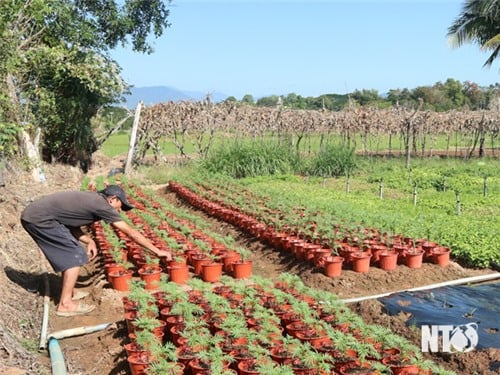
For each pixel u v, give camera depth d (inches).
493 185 803.4
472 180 850.1
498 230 493.7
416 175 908.6
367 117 1178.0
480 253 429.1
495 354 255.6
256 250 501.4
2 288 343.6
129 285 330.0
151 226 525.3
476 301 335.0
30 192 625.6
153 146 1116.5
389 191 789.2
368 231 478.3
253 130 1162.0
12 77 807.7
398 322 300.2
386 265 406.6
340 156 1003.9
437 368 236.1
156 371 228.4
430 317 302.0
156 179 953.5
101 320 337.4
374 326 267.1
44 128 947.3
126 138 2313.0
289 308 303.3
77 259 347.9
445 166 1040.8
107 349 290.0
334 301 298.4
